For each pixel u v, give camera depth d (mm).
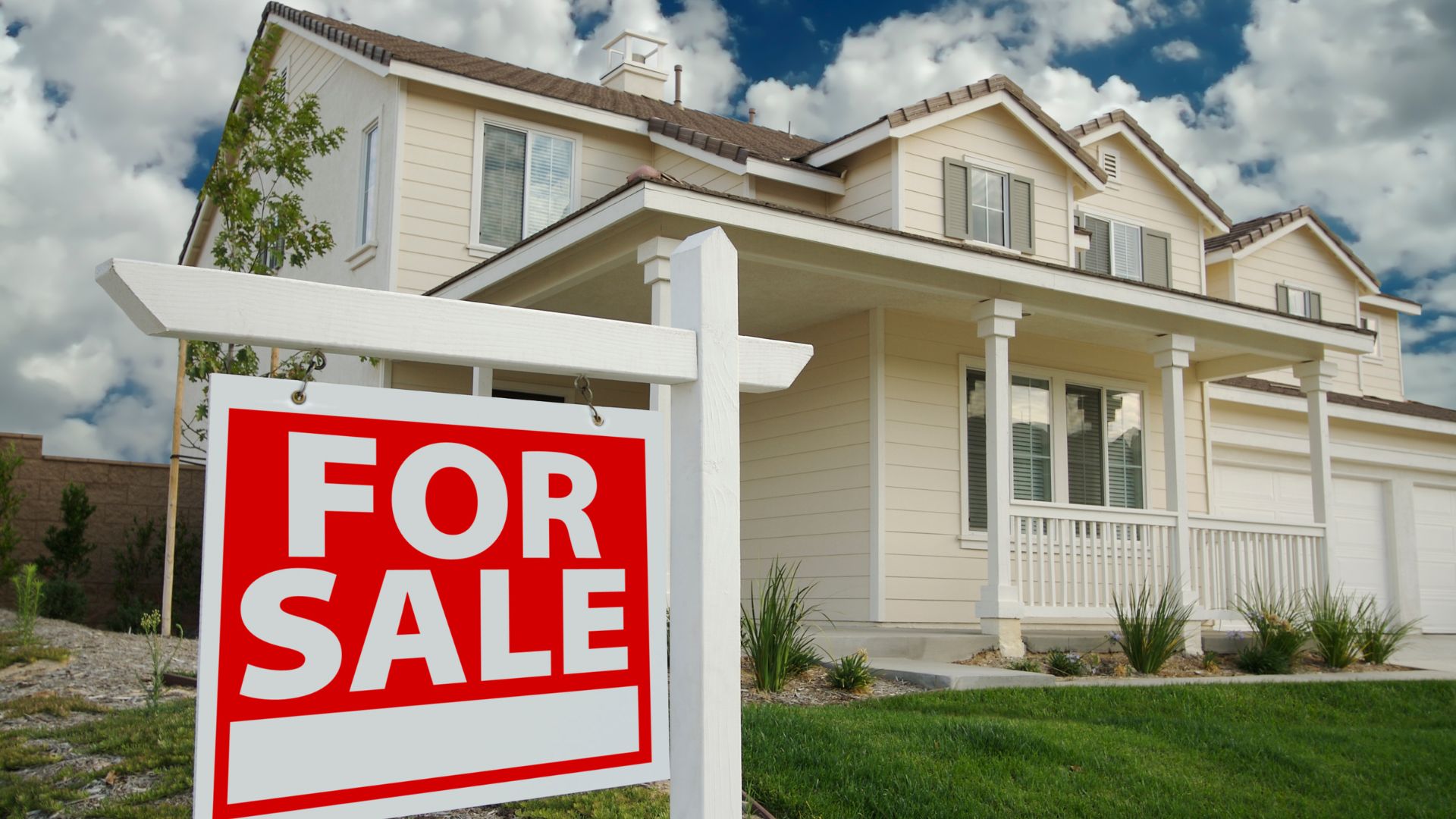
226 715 1480
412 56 12117
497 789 1664
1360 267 17969
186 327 1521
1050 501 11344
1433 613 16438
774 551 11555
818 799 4590
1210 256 16531
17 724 5676
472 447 1713
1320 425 11570
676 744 1873
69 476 12750
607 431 1841
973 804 4695
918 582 10523
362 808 1560
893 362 10703
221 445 1524
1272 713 7219
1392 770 5941
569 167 13336
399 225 12062
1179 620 9148
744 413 12164
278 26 15594
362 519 1609
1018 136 12648
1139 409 12648
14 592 11664
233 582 1506
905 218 11539
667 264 7902
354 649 1580
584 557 1785
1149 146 14664
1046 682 7602
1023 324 10750
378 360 11891
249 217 9664
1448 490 17078
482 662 1676
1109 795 5023
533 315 1775
